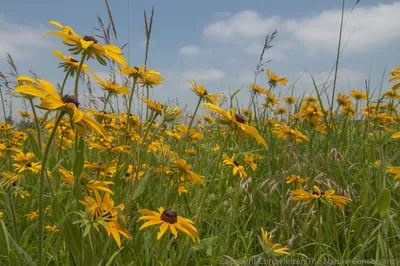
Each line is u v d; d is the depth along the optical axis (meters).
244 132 0.64
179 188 0.76
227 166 1.07
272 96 1.44
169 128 1.48
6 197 0.59
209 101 0.87
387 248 0.62
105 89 0.84
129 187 0.71
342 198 0.68
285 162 1.03
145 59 0.83
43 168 0.48
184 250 0.61
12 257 0.49
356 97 1.49
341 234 0.79
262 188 0.91
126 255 0.64
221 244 0.71
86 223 0.47
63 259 0.57
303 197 0.68
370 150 0.95
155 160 0.73
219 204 0.84
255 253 0.75
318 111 1.29
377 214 0.78
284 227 0.78
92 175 0.78
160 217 0.55
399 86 0.67
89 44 0.55
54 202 0.51
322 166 0.98
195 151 1.18
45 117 0.54
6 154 1.08
